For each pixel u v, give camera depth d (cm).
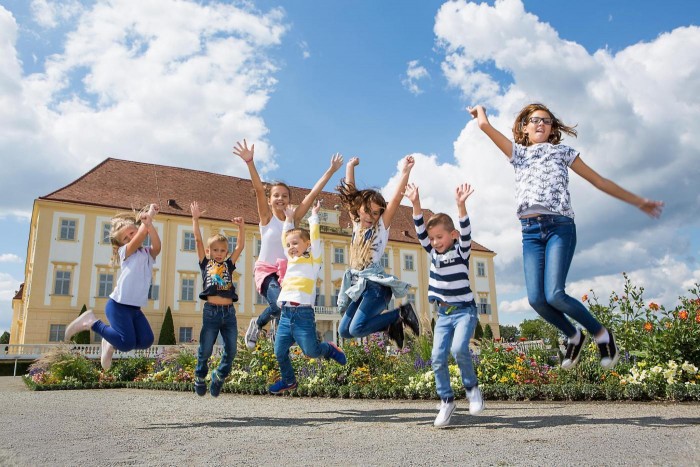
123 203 3444
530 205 385
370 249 522
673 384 630
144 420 530
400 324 532
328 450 322
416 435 384
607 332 365
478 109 431
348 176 581
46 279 3111
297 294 504
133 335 507
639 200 362
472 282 4697
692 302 736
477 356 884
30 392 1198
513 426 421
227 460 292
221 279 557
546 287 367
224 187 4088
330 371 939
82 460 296
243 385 1028
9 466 280
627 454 286
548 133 420
